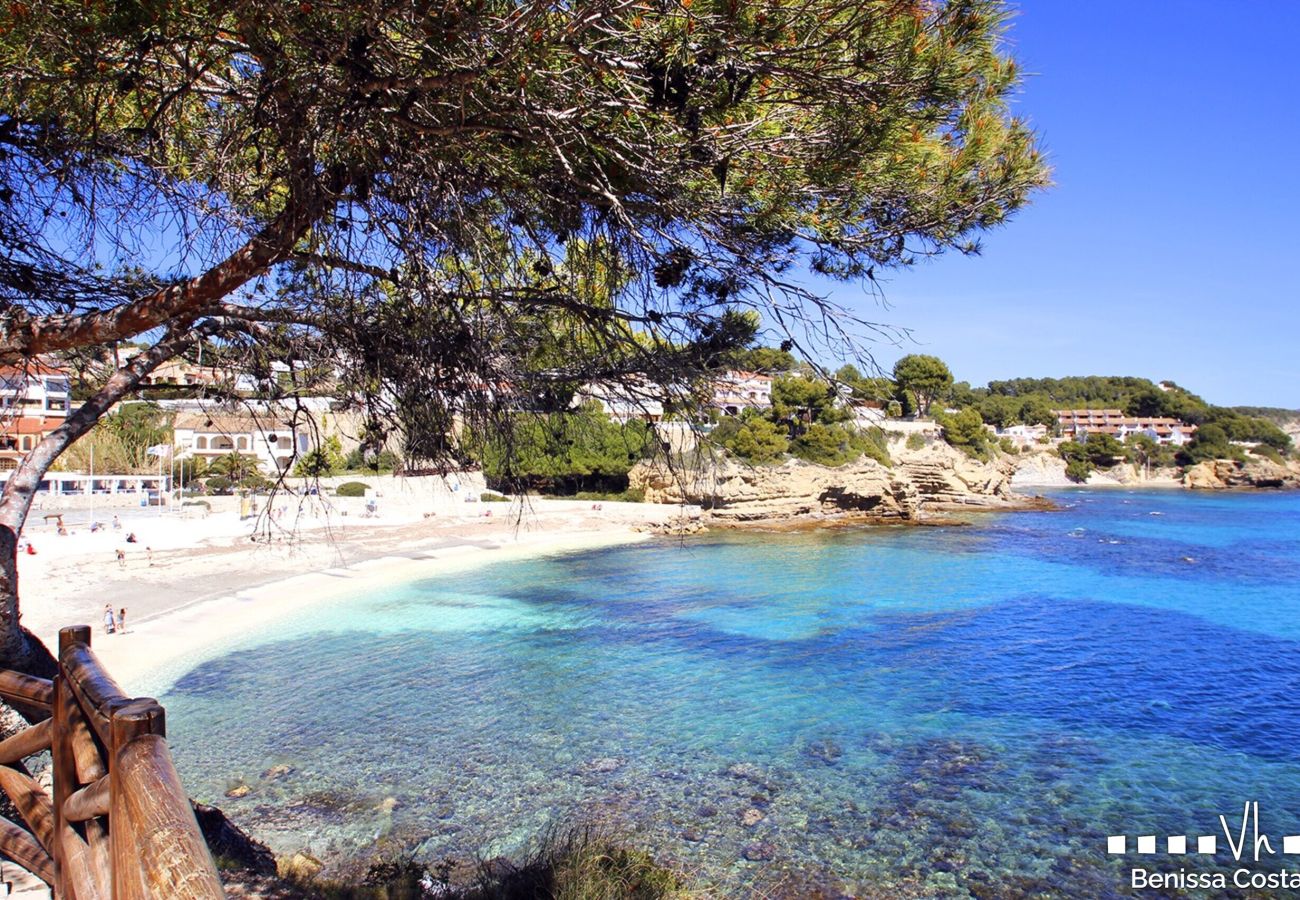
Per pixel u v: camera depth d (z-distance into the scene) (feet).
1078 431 508.53
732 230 13.26
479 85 10.25
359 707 61.72
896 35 11.02
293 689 66.54
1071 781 48.37
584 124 11.28
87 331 13.53
